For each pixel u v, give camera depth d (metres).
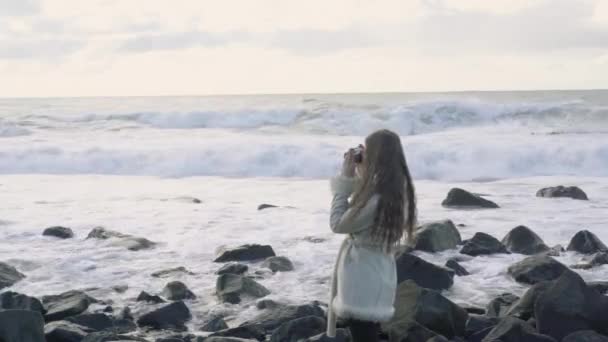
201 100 52.16
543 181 20.59
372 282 4.53
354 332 4.67
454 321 7.03
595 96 49.38
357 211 4.43
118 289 9.23
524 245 11.11
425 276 8.99
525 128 30.94
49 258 10.92
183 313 8.00
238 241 12.07
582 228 12.95
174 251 11.47
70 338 6.93
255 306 8.39
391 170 4.44
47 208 15.88
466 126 32.72
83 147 25.92
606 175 22.03
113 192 18.69
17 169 24.48
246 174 23.38
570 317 6.81
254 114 34.19
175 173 23.72
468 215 14.42
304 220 13.92
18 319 6.45
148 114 35.06
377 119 32.84
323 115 33.59
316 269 10.12
